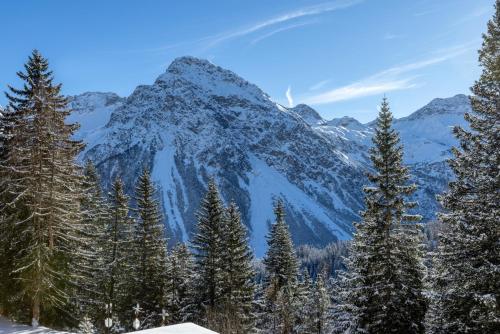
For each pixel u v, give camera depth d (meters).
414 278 27.36
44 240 28.34
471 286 21.06
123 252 43.56
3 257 28.52
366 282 28.89
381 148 28.72
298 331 48.84
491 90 22.80
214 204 45.09
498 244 20.80
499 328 20.41
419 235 28.06
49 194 27.98
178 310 48.12
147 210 45.81
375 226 28.00
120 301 43.91
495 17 23.25
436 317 25.03
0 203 29.03
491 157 21.61
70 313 30.52
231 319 39.69
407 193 27.98
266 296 49.62
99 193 48.38
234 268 44.16
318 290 49.66
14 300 27.44
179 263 51.44
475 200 21.89
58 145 29.34
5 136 28.69
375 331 27.12
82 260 31.78
